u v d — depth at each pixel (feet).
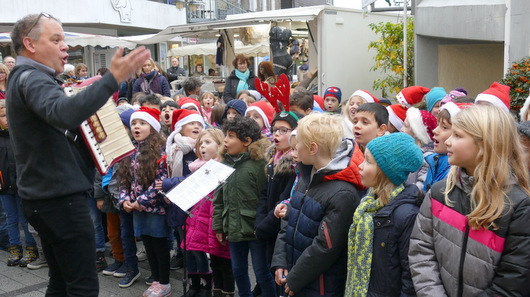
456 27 23.80
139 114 14.89
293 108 16.05
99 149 9.03
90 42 38.40
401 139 8.57
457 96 14.10
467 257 7.23
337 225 9.18
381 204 8.56
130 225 16.02
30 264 17.94
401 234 8.28
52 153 8.63
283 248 10.55
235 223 12.69
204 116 23.36
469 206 7.34
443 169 10.37
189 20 77.05
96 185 16.57
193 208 12.62
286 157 11.87
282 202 11.40
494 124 7.09
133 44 40.91
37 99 7.91
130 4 62.44
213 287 14.79
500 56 28.94
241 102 17.54
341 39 29.89
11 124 8.63
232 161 12.95
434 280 7.68
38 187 8.64
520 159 7.25
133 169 14.93
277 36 30.25
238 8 78.48
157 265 15.23
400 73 29.86
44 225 8.85
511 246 6.89
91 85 7.50
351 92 30.83
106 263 17.62
